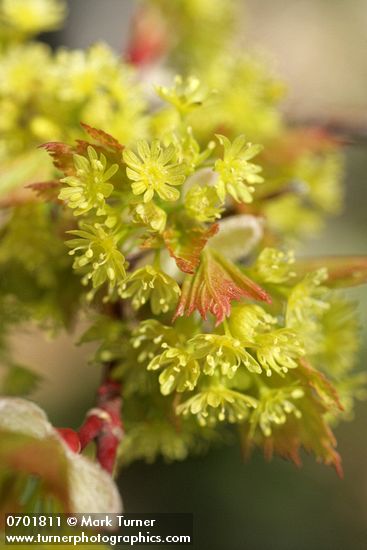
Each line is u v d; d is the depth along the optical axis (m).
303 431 0.24
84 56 0.28
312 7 0.71
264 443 0.24
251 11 0.68
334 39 0.68
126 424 0.25
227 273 0.23
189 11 0.33
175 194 0.22
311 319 0.25
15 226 0.26
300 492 0.43
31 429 0.21
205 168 0.23
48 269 0.26
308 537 0.42
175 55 0.33
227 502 0.42
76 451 0.22
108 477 0.21
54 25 0.32
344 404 0.26
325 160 0.31
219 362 0.22
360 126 0.30
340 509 0.44
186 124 0.24
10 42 0.30
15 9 0.30
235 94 0.29
